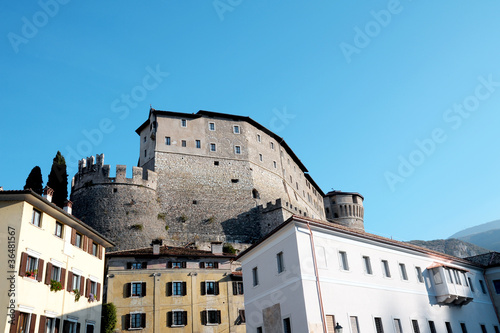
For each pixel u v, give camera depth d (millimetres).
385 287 34781
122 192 72000
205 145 83625
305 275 29734
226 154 84688
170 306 47750
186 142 82250
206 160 82312
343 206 118500
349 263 33156
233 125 88562
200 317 47875
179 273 49562
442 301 39094
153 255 49625
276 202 79062
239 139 87500
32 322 27781
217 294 49406
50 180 64500
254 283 35312
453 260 44281
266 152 92500
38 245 29688
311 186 113312
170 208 75312
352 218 118125
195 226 75250
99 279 37375
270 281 32844
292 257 30734
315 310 28906
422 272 39562
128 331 45812
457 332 39125
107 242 39094
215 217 77438
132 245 67938
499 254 52000
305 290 29172
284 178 94500
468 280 45594
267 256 33875
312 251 31047
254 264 35625
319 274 30562
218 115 87688
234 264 53000
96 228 68812
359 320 31203
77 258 34281
